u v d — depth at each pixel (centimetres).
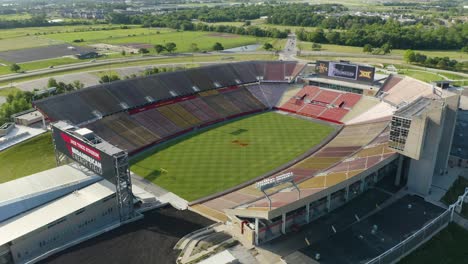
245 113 15900
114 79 19325
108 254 7025
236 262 6675
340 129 14050
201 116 14850
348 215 8275
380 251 7106
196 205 8994
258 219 7244
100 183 8606
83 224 7888
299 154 11831
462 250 7431
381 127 12488
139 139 12644
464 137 12431
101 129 12506
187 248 7206
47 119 12900
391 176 10000
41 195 7938
